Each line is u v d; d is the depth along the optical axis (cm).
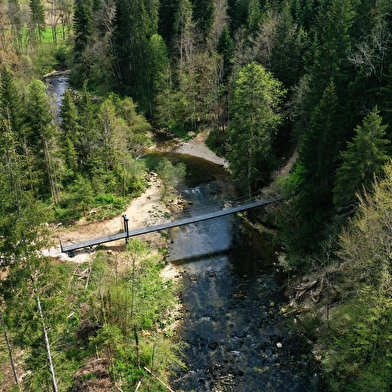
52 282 1466
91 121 4522
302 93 4000
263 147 3681
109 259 2909
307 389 2056
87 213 3825
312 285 2619
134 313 2286
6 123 1480
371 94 3070
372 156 2336
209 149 5609
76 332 2297
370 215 1781
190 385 2098
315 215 2991
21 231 1363
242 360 2264
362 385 1766
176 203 4200
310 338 2389
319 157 2930
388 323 1677
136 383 2023
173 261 3238
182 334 2466
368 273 1816
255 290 2880
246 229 3734
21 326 1548
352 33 3647
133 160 4606
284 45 4478
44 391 1631
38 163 3834
